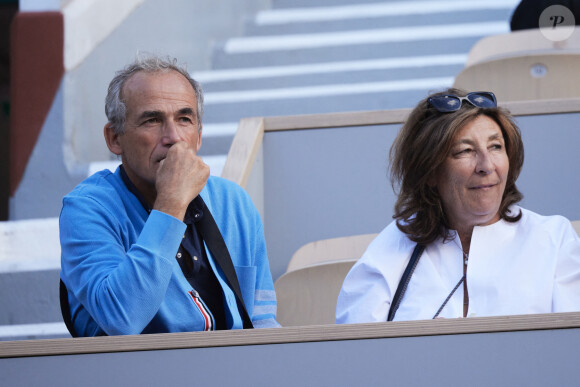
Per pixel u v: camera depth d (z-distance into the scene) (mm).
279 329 5039
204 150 14539
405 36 17766
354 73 16812
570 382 4805
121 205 6980
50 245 12219
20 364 5086
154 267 6262
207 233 7125
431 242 7395
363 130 10742
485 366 4875
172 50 16719
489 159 7098
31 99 13258
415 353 4930
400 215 7523
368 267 7480
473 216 7234
